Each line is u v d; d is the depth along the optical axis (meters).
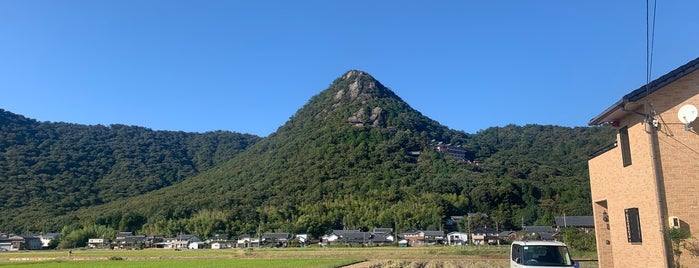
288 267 40.88
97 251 99.44
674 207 16.33
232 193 154.75
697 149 16.53
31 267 44.97
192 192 168.62
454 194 134.38
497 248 78.25
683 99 16.86
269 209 139.00
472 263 45.75
